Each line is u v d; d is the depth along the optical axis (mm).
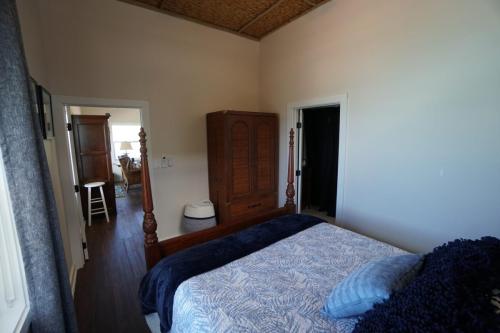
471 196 1902
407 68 2184
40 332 1062
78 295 2266
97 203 4465
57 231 1193
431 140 2086
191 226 3234
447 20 1920
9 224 1108
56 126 2496
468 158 1896
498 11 1689
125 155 7211
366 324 853
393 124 2324
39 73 2107
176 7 2949
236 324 1028
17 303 1131
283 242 1797
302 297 1202
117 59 2805
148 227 1653
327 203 4312
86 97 2648
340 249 1686
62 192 2557
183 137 3371
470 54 1827
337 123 4043
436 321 746
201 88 3461
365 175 2605
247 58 3863
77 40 2557
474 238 1910
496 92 1734
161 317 1335
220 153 3305
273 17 3205
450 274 915
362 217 2678
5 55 925
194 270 1415
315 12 2973
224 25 3418
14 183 960
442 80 1984
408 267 1128
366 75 2500
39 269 1034
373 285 986
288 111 3498
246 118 3342
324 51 2908
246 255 1620
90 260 2916
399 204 2352
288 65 3434
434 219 2123
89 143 4277
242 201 3430
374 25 2396
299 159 3562
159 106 3139
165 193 3293
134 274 2617
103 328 1876
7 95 934
